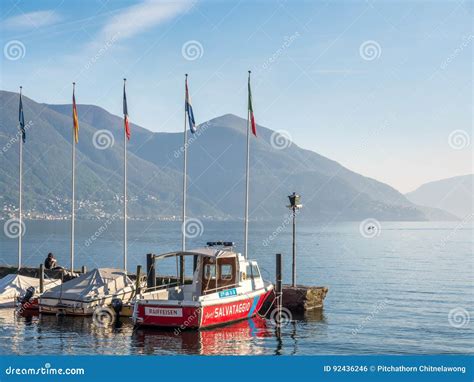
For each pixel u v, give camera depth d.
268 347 29.81
